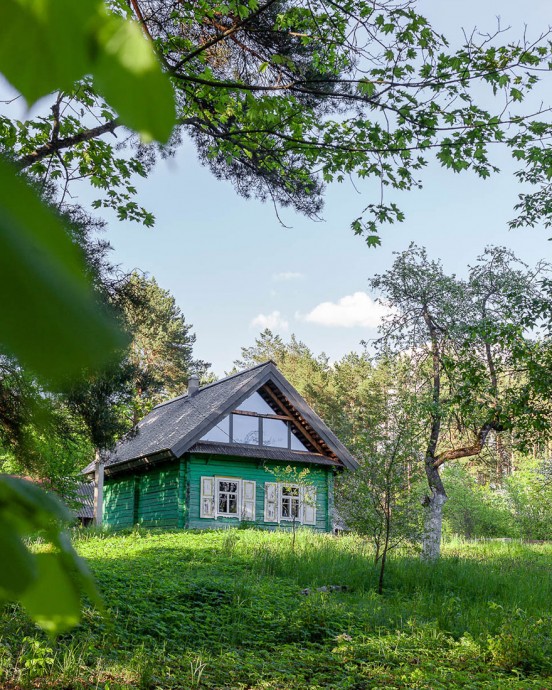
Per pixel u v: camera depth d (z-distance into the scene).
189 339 51.12
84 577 0.28
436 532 17.91
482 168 8.12
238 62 8.12
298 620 10.20
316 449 26.03
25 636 7.20
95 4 0.20
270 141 9.08
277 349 62.75
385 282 18.88
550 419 12.90
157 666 7.66
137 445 26.14
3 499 0.27
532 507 28.48
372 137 8.15
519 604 12.47
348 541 18.44
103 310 0.18
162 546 17.09
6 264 0.17
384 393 15.17
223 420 24.69
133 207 9.61
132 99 0.20
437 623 10.35
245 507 24.19
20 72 0.20
